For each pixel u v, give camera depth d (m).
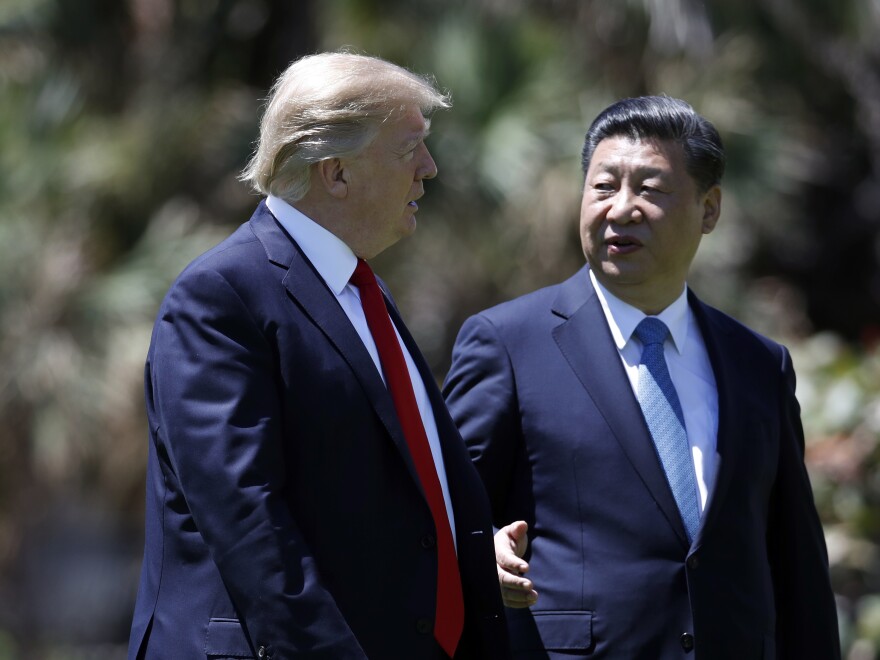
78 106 30.53
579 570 10.05
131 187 29.44
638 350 10.67
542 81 29.95
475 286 31.00
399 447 8.64
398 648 8.44
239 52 31.94
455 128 29.50
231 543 7.91
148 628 8.50
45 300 27.72
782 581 11.00
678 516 10.06
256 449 8.11
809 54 34.69
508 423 10.48
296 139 8.84
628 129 10.60
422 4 30.77
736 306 31.36
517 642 10.13
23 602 30.92
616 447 10.20
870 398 18.78
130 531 30.20
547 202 28.77
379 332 9.13
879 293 45.31
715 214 11.02
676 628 9.87
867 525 18.44
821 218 44.78
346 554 8.41
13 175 29.31
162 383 8.37
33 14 30.98
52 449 26.97
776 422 10.83
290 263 8.81
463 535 9.20
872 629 17.78
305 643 7.79
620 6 30.77
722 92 31.11
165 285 27.98
